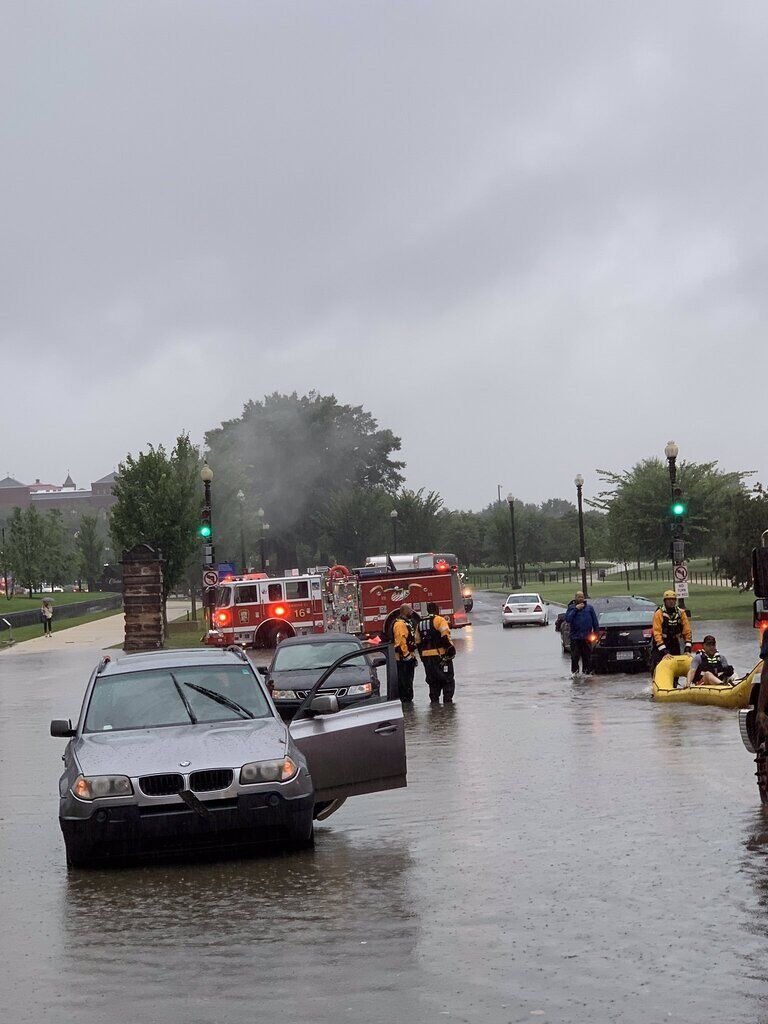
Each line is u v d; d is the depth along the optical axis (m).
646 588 76.94
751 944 7.11
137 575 46.66
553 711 21.03
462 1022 5.99
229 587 43.16
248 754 10.07
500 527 112.94
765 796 11.55
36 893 9.36
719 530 62.88
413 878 9.22
